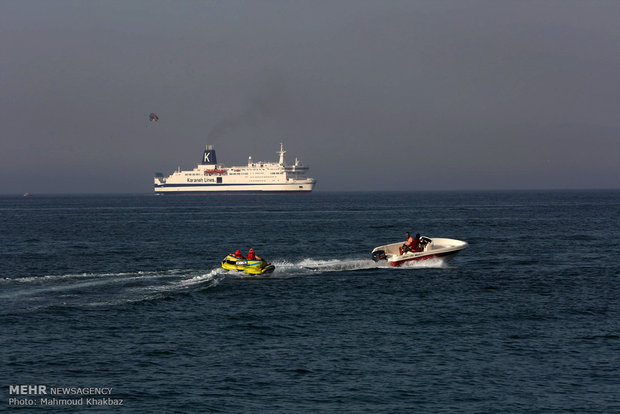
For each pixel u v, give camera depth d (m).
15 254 106.50
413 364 41.25
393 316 54.31
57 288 68.38
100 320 52.97
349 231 158.75
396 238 137.00
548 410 34.22
